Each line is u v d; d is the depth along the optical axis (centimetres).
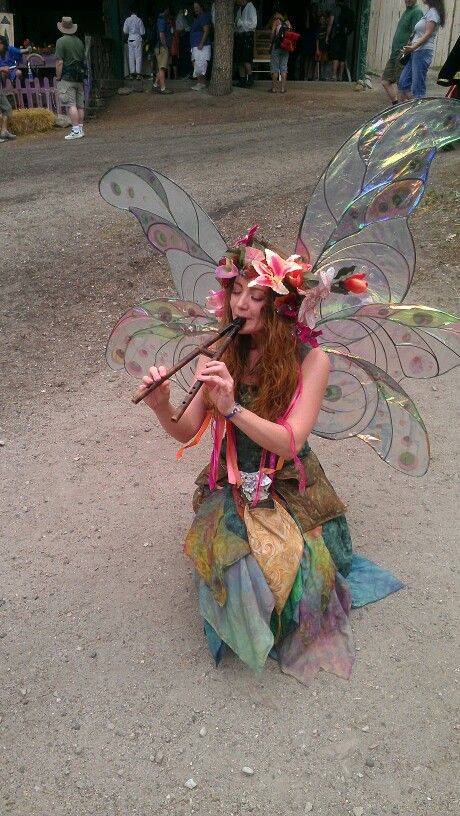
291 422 236
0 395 453
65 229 730
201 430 269
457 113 225
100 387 466
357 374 262
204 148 1074
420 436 265
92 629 286
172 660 272
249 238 242
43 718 250
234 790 226
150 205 271
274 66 1530
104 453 399
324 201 254
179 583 309
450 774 229
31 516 350
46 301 575
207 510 260
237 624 248
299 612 258
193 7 1545
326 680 261
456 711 249
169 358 287
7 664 271
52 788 227
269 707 252
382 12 1908
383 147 239
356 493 365
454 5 1778
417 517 347
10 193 880
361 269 260
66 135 1255
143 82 1616
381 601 296
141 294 583
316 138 1113
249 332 238
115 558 324
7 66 1355
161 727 246
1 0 1597
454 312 528
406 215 241
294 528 255
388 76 1178
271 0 1670
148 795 225
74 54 1166
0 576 313
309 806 220
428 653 272
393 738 241
